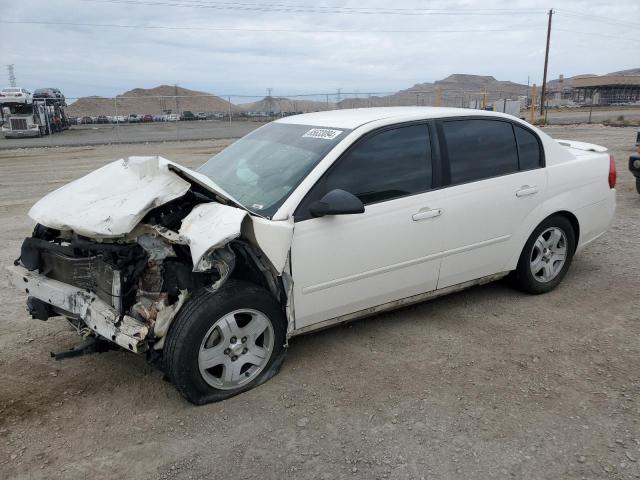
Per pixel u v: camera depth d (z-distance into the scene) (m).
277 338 3.65
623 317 4.59
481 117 4.54
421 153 4.17
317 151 3.91
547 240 5.00
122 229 3.10
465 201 4.30
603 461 2.89
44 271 3.86
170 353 3.25
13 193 11.24
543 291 5.07
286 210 3.56
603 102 99.81
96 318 3.39
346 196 3.50
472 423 3.23
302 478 2.81
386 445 3.05
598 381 3.64
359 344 4.19
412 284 4.20
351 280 3.86
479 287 5.30
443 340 4.24
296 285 3.64
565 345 4.14
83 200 3.51
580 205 5.07
